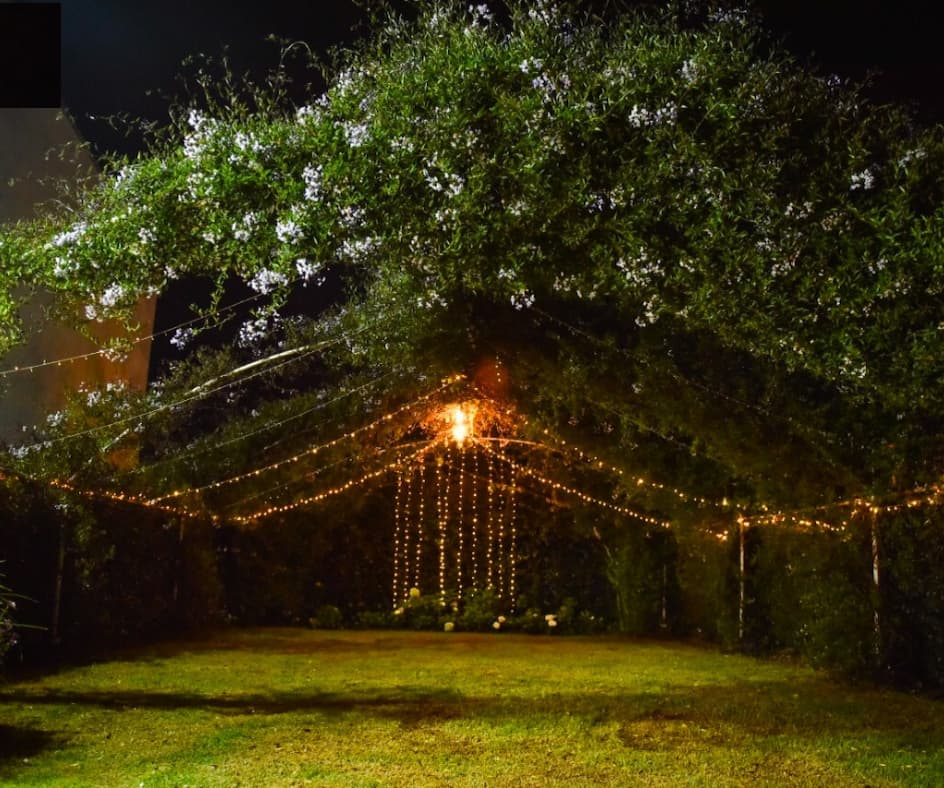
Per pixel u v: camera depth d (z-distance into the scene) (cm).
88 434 968
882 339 496
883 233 452
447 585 1495
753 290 493
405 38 475
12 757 504
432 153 471
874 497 773
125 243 512
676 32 459
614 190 470
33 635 894
